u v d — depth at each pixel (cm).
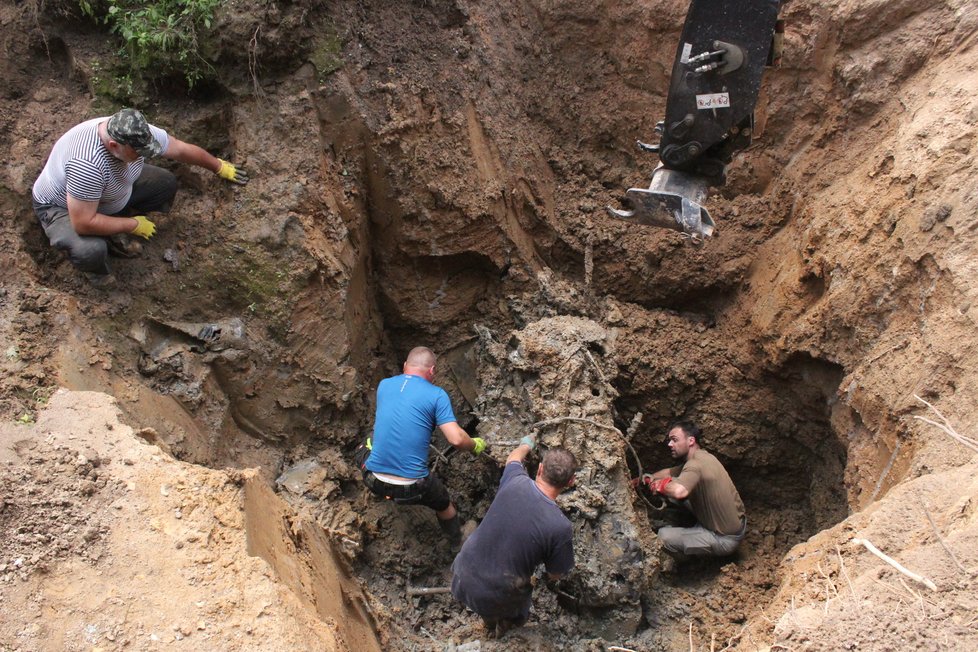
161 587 294
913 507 320
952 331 378
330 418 506
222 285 471
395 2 511
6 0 475
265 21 451
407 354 586
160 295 459
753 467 576
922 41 462
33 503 311
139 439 349
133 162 414
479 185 529
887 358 413
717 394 564
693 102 367
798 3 502
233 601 293
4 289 410
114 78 470
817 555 350
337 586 408
